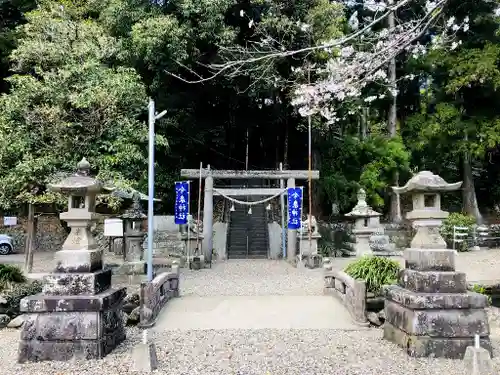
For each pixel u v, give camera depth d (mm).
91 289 5551
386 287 6457
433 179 5906
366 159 22031
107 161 10641
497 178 25453
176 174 22828
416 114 21797
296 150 26891
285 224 19094
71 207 5859
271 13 15719
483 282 10195
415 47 8695
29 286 9039
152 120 8664
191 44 16688
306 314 7984
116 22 15805
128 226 14023
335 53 11992
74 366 5160
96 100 10273
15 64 13484
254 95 19172
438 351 5379
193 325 7340
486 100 19797
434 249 5781
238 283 11453
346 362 5398
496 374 4727
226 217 20812
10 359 5559
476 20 18297
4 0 21625
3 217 21469
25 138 10250
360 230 17016
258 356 5707
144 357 5094
